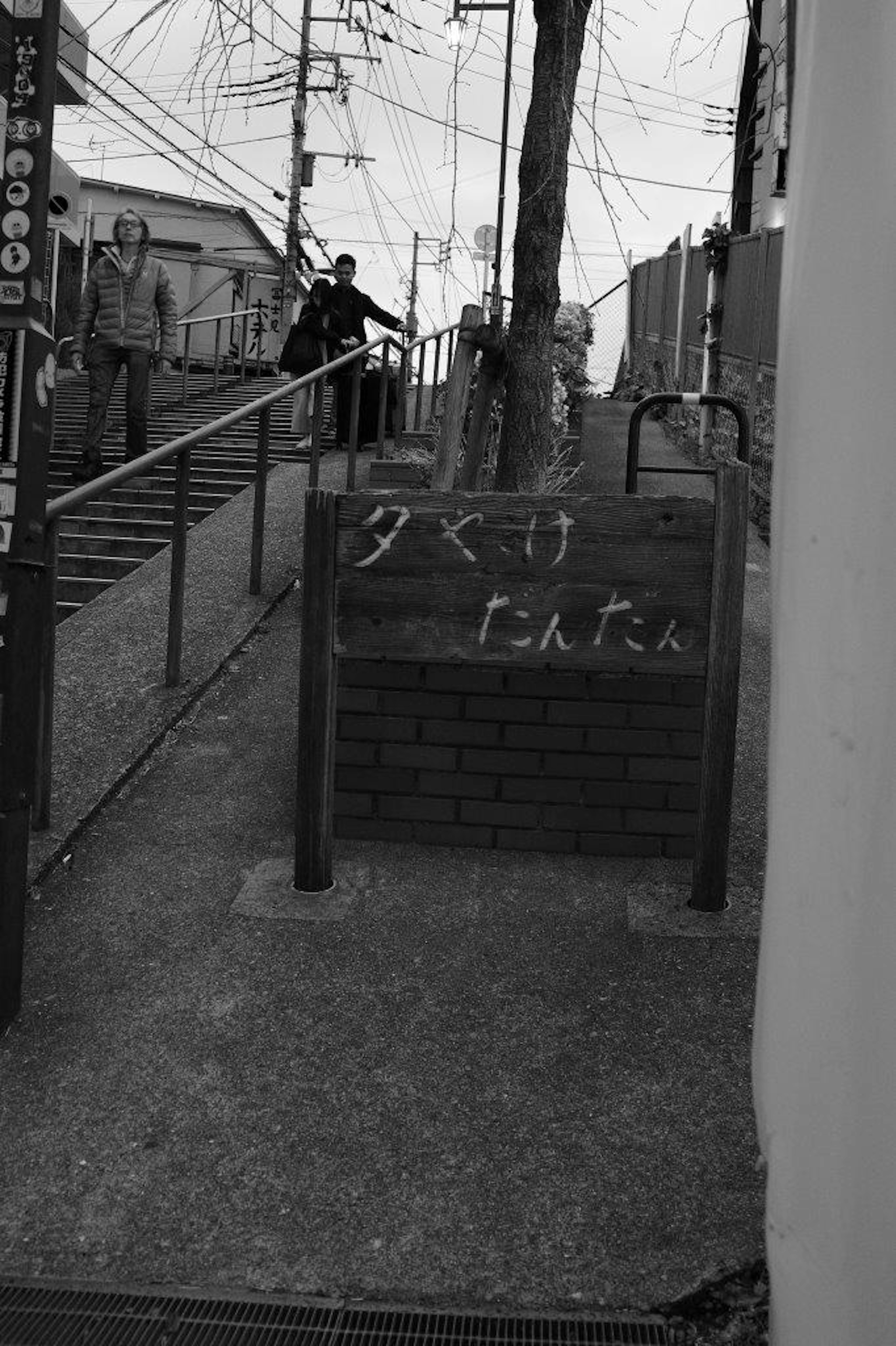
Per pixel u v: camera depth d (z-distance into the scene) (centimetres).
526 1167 264
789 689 173
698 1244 243
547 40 499
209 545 700
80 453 976
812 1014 169
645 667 367
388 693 405
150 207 2423
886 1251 163
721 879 368
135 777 450
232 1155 268
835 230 164
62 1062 299
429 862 399
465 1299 231
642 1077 294
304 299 2448
